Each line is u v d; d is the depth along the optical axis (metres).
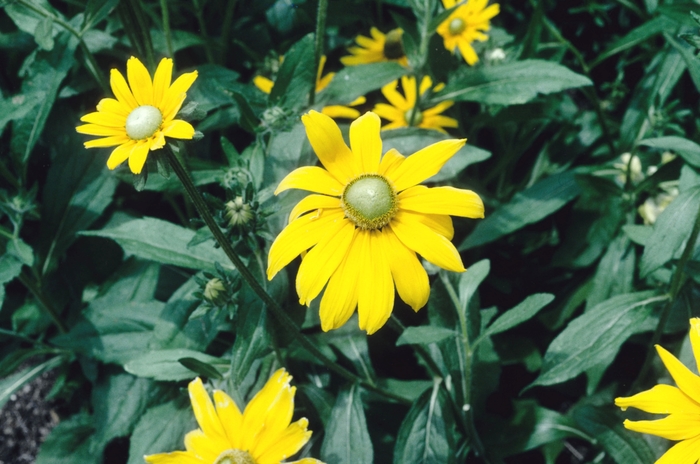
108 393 0.74
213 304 0.58
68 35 0.73
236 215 0.56
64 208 0.78
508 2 1.05
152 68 0.72
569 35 1.05
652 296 0.65
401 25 0.77
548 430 0.74
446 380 0.71
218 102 0.74
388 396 0.69
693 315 0.71
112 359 0.73
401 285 0.52
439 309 0.69
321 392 0.69
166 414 0.69
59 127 0.83
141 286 0.78
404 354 0.82
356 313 0.72
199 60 0.93
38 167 0.90
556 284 0.85
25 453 0.87
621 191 0.78
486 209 0.84
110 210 0.83
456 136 0.89
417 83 0.76
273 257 0.52
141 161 0.50
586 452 0.81
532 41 0.81
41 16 0.73
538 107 0.83
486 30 0.86
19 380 0.79
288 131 0.65
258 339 0.58
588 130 0.90
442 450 0.65
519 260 0.87
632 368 0.79
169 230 0.65
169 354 0.65
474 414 0.75
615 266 0.76
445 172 0.71
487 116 0.84
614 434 0.70
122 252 0.83
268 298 0.57
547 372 0.64
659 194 0.78
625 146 0.84
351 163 0.54
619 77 0.93
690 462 0.50
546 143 0.92
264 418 0.53
